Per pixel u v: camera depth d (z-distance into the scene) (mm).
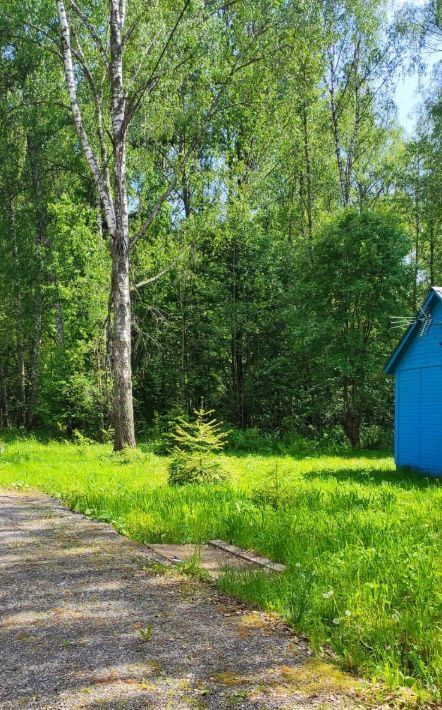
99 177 16875
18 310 28750
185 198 27891
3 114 27188
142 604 4336
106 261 23344
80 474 12414
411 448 14477
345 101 29766
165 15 17266
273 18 19234
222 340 25906
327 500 8305
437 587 4117
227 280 25188
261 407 26484
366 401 23703
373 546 5406
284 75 22609
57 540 6438
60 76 25156
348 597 4004
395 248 21594
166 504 7973
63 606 4289
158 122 21734
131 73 18750
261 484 9016
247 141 27031
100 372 23844
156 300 25625
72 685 3029
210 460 10859
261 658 3355
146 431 25047
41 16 23266
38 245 27078
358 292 21547
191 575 5078
